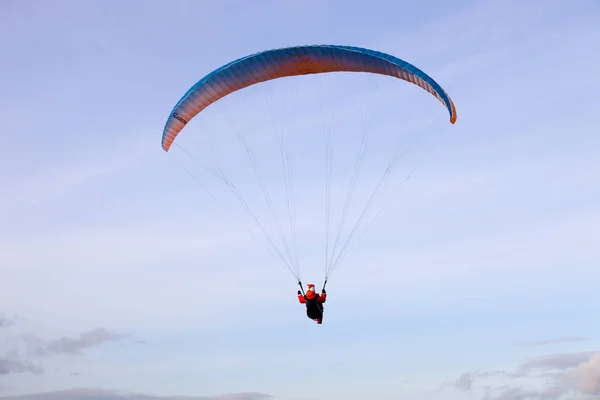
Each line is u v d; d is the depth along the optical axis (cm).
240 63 3069
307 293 3034
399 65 3006
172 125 3250
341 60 3084
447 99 2947
